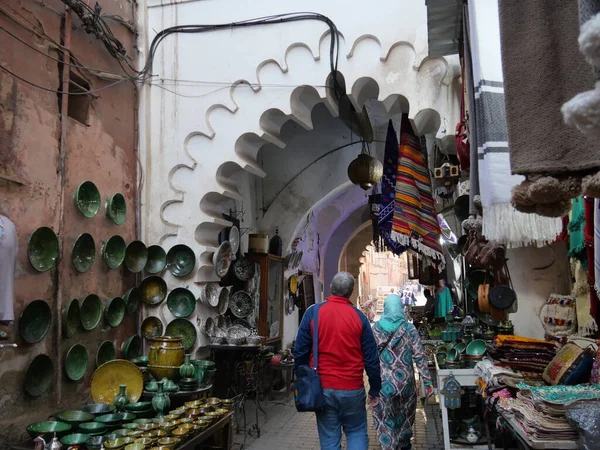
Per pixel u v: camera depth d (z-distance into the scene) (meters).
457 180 4.30
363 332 3.24
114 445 3.01
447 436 3.74
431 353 5.88
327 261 12.08
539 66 1.32
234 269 6.83
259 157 8.15
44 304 3.58
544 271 4.00
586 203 2.20
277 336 7.62
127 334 4.86
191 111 5.27
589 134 0.82
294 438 5.06
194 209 5.21
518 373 3.13
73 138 4.19
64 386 3.88
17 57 3.60
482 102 2.42
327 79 4.93
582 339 3.02
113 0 5.00
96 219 4.44
